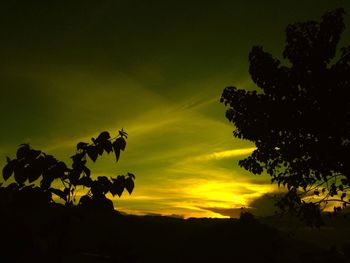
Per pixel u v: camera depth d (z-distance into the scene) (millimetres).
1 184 2971
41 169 2904
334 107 8562
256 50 9125
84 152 3148
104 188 3102
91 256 3791
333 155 8781
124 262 4238
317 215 9281
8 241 2893
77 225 3125
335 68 8555
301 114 8820
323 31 8609
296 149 9102
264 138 9500
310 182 9672
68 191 3025
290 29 8883
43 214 3053
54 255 3016
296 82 8867
